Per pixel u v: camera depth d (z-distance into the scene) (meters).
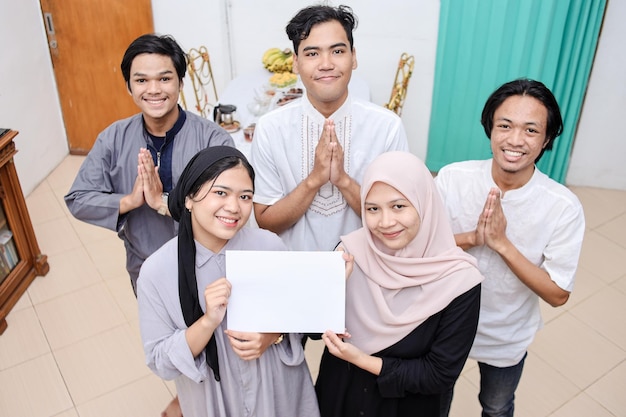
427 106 3.91
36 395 2.46
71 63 3.93
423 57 3.74
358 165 1.78
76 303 2.96
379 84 3.91
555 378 2.53
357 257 1.49
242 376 1.43
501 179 1.56
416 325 1.42
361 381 1.53
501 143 1.47
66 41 3.85
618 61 3.49
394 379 1.41
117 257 3.29
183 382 1.46
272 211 1.79
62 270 3.18
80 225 3.55
